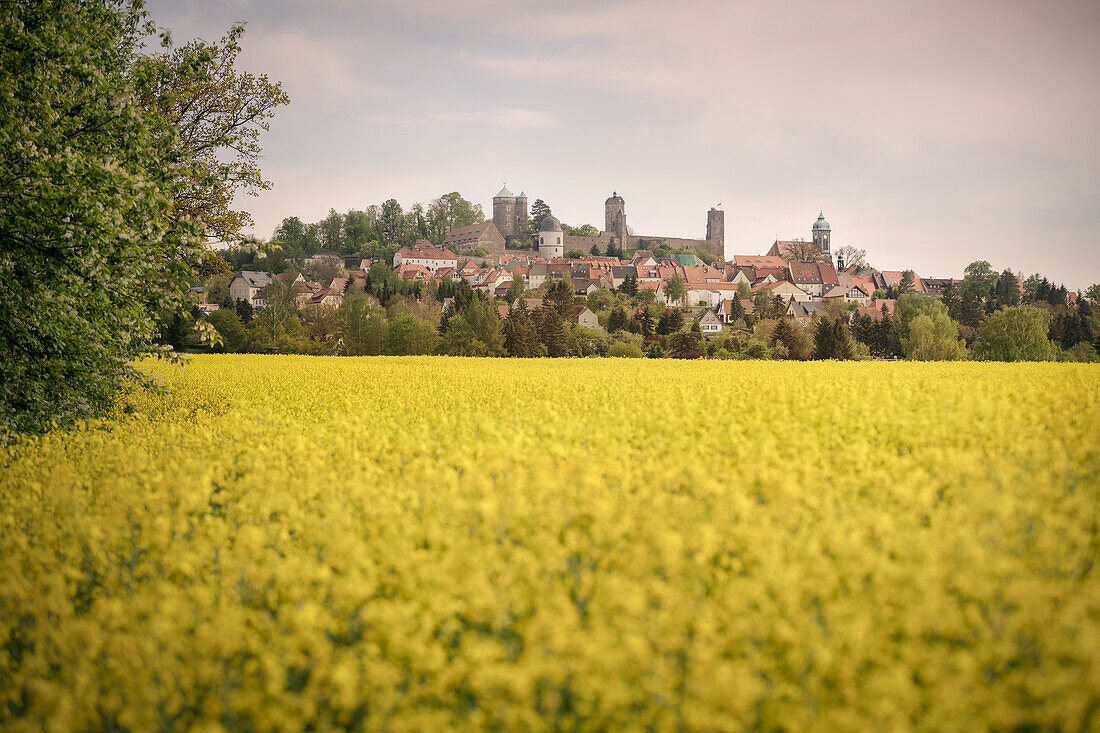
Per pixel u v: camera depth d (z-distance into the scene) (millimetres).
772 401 13562
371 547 5625
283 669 4082
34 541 6449
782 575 4477
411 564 5074
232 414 14039
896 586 4426
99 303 13812
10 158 12188
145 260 14664
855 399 13125
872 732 3355
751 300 144500
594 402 14711
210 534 6098
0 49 12547
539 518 6020
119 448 10172
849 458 8453
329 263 197625
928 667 3658
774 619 4145
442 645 4391
